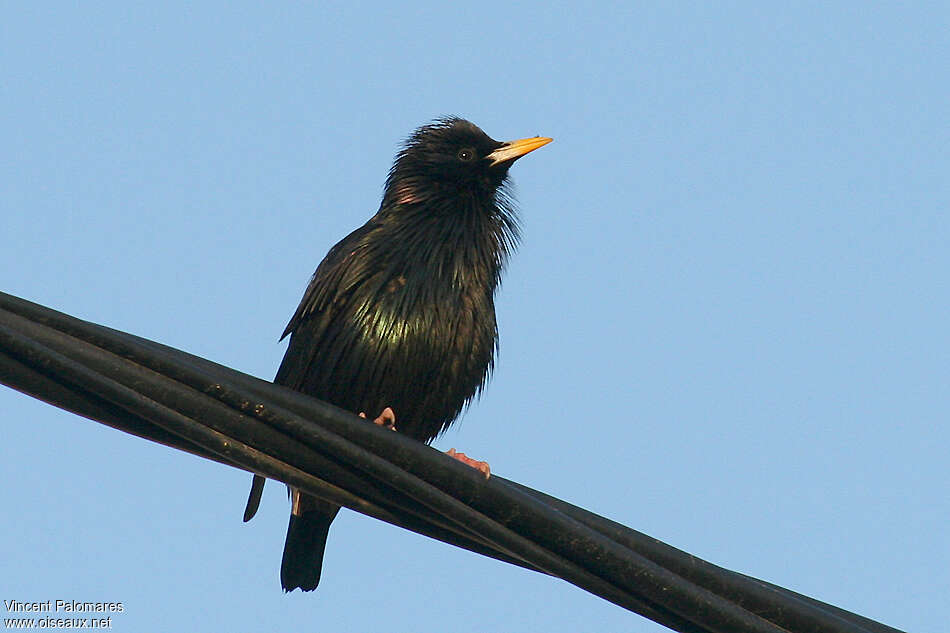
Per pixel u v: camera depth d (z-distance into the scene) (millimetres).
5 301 8617
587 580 9570
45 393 8719
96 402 8875
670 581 9484
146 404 8828
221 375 9062
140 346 8844
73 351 8688
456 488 9531
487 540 9555
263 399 9156
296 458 9312
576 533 9477
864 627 10133
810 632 9914
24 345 8398
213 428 9086
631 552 9492
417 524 9898
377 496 9617
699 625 9633
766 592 9922
